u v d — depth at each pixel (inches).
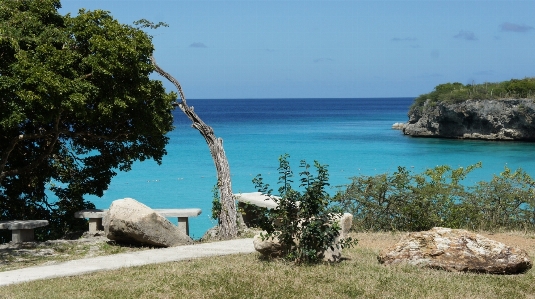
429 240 440.8
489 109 2662.4
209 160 1678.2
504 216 645.3
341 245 448.5
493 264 413.7
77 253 527.5
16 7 584.7
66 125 652.1
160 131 636.1
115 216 538.3
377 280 391.2
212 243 555.5
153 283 392.5
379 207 637.3
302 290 371.2
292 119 4574.3
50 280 409.1
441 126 2815.0
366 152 1962.4
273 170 1454.2
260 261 453.1
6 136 626.8
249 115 5457.7
